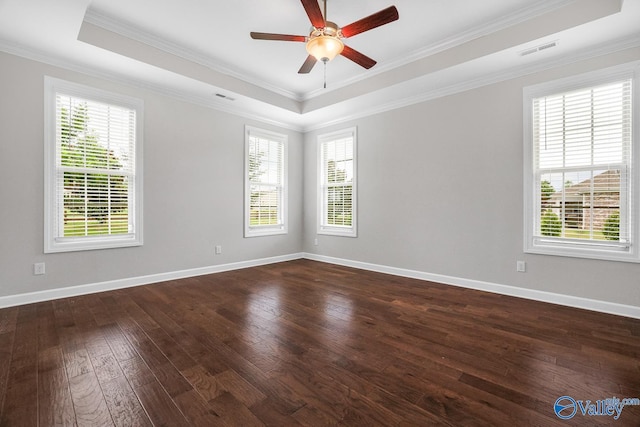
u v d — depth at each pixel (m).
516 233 3.23
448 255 3.75
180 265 4.00
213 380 1.69
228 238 4.52
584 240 2.88
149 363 1.87
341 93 4.25
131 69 3.26
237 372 1.77
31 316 2.62
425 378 1.71
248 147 4.74
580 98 2.88
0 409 1.43
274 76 4.07
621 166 2.70
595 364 1.86
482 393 1.57
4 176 2.79
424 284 3.75
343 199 4.98
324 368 1.82
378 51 3.41
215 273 4.32
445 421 1.37
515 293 3.25
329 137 5.16
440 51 3.24
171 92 3.84
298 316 2.67
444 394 1.57
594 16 2.35
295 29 3.00
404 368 1.82
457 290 3.49
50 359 1.90
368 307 2.91
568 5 2.47
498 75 3.29
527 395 1.55
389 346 2.11
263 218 5.02
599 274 2.78
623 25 2.42
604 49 2.71
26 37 2.68
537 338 2.22
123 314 2.70
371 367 1.83
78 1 2.23
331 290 3.50
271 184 5.12
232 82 3.90
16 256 2.86
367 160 4.59
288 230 5.39
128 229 3.58
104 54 2.96
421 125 3.96
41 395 1.54
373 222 4.53
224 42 3.25
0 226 2.79
